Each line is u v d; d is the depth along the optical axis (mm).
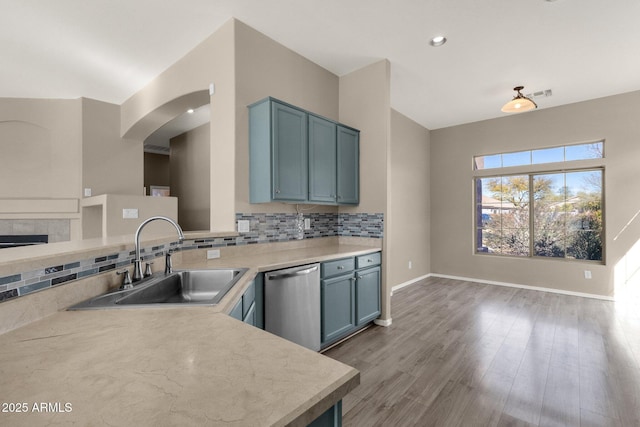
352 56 3123
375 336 2836
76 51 3045
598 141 4172
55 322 977
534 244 4727
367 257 2959
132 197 3719
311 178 2775
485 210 5199
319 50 3012
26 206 4129
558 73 3471
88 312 1075
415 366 2260
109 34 2752
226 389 605
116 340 844
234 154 2500
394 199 4680
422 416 1705
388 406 1794
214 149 2688
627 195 3945
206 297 1811
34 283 1004
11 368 687
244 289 1499
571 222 4418
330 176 2988
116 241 1529
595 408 1757
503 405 1796
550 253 4582
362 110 3361
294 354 762
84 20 2562
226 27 2578
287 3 2338
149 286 1464
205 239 2283
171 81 3275
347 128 3219
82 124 4250
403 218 4891
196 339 850
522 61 3205
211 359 732
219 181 2633
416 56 3121
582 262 4293
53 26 2652
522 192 4828
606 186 4078
